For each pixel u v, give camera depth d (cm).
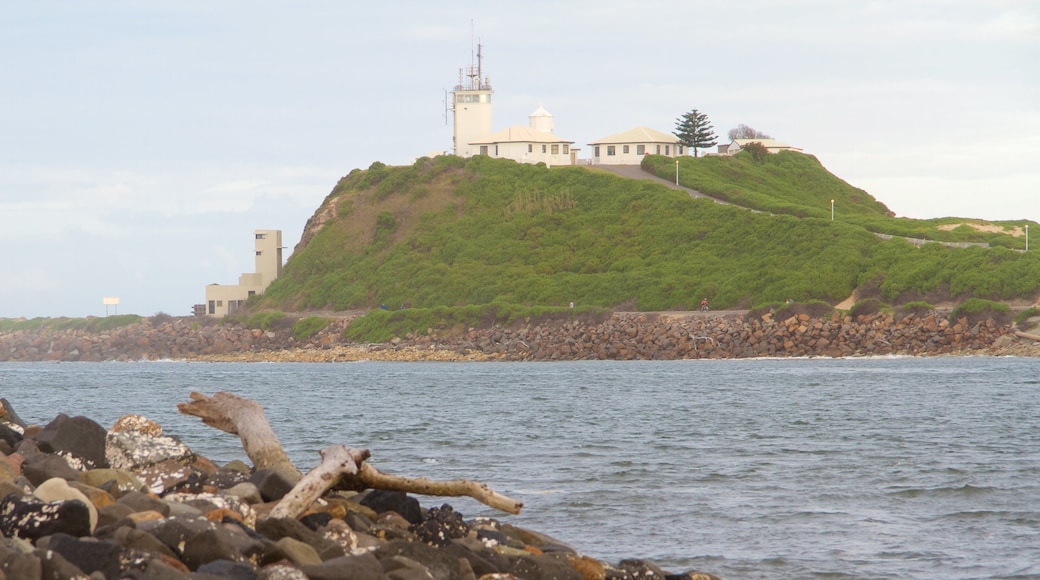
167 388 11312
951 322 16188
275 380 12900
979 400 8112
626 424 6531
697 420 6750
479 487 2252
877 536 2942
